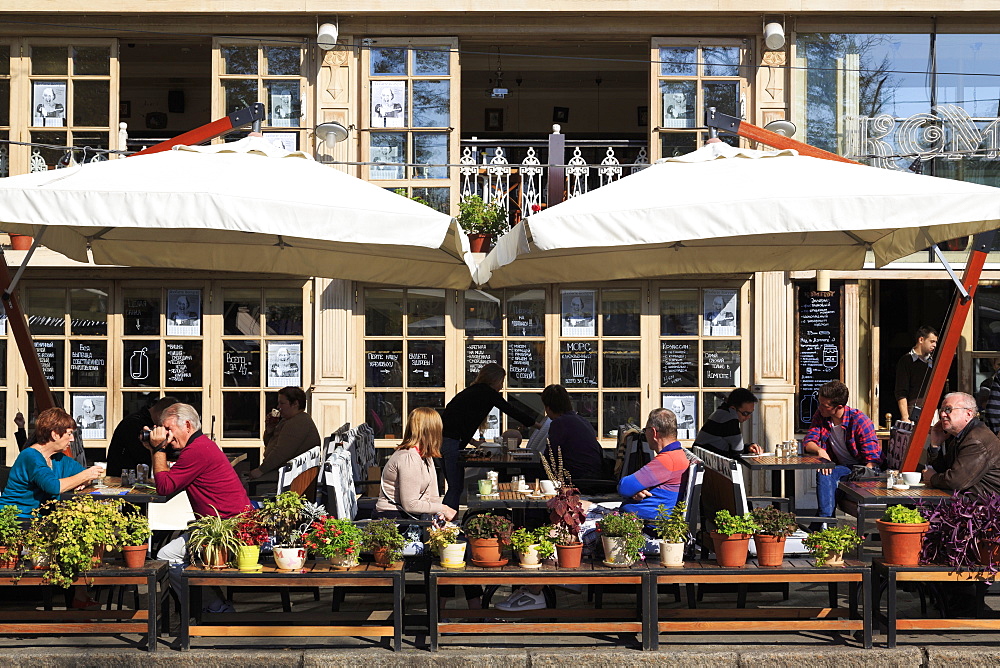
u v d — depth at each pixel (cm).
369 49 986
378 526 542
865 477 679
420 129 988
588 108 1497
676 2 957
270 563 548
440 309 981
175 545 574
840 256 776
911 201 538
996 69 978
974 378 1001
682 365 978
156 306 973
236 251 798
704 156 664
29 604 606
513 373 983
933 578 521
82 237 736
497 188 991
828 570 520
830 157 736
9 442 966
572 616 549
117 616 535
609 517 537
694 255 795
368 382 980
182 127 1454
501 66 1371
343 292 970
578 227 543
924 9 957
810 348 967
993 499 530
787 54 984
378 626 527
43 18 969
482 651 514
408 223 557
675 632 541
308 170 625
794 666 506
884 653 507
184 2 955
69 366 969
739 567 526
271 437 837
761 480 963
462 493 856
